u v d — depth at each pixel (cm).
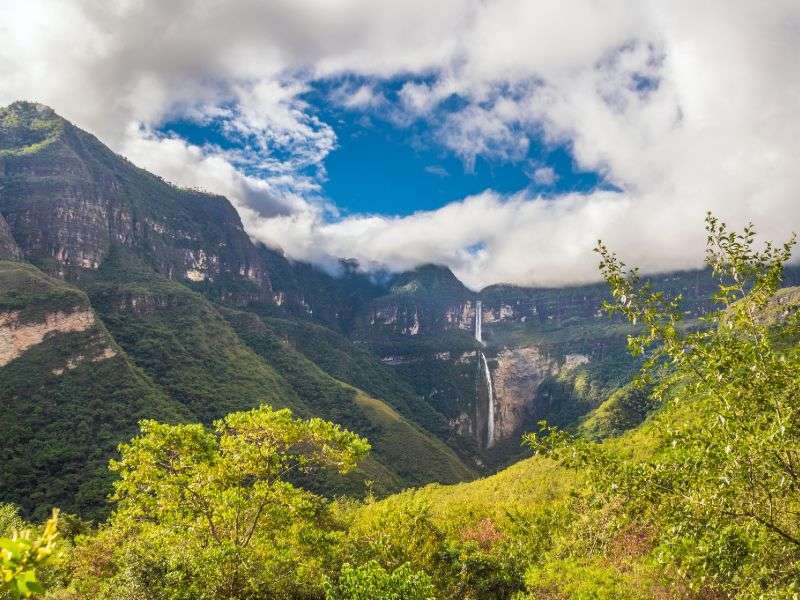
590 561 1938
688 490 896
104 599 1834
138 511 2023
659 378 1030
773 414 865
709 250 1006
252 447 2083
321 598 1895
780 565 866
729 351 915
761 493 877
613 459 991
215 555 1745
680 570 899
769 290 935
